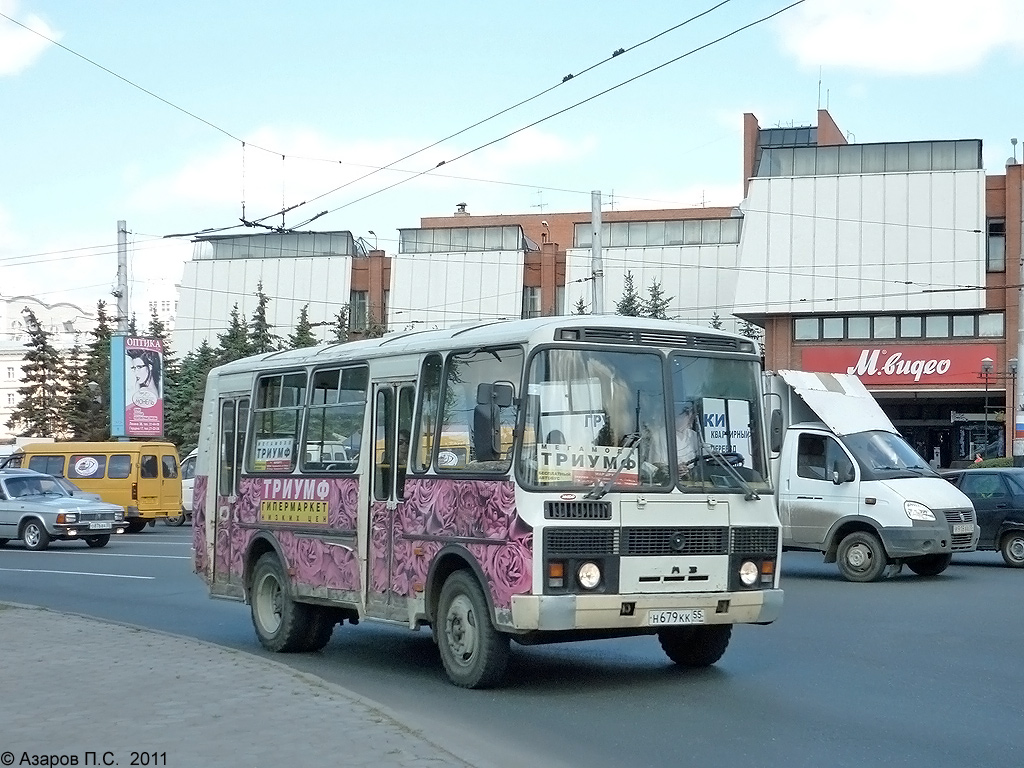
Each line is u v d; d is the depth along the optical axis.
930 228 52.59
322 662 12.16
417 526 10.66
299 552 12.43
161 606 17.39
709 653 11.05
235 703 8.75
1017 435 37.41
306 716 8.26
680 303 62.78
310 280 67.75
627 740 8.27
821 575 20.23
